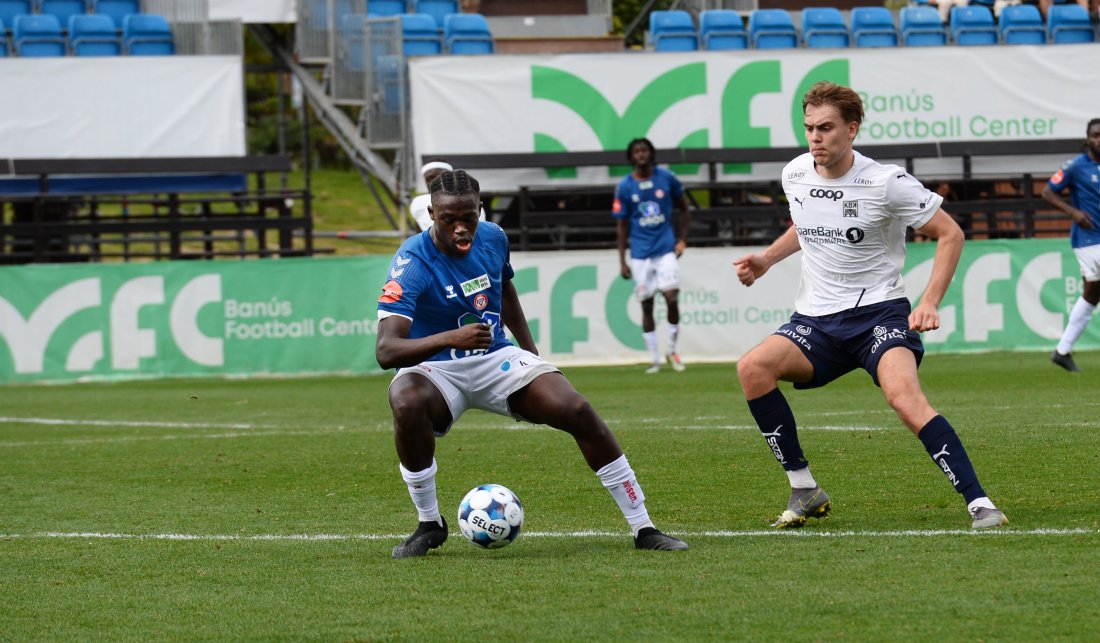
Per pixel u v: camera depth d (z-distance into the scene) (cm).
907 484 2038
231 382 4766
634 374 4541
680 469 2294
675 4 6762
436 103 5184
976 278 5006
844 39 5906
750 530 1714
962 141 5275
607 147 5234
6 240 5406
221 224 5159
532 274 4950
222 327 4897
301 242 7894
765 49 5338
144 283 4869
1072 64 5300
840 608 1254
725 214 5181
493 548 1619
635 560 1523
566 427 1575
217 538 1781
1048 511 1752
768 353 1717
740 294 5000
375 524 1872
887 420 2920
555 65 5200
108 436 3150
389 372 4944
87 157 5084
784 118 5250
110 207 6919
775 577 1398
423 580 1452
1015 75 5297
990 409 3061
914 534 1622
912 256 5012
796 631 1181
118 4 5769
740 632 1184
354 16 5741
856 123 1667
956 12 6000
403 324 1524
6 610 1370
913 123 5275
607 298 4975
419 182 5191
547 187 5225
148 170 5022
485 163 5100
